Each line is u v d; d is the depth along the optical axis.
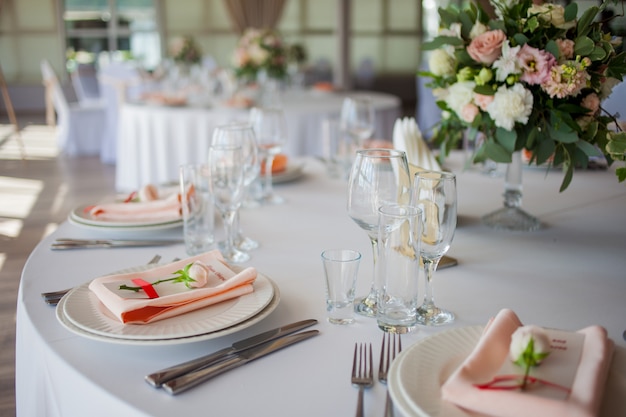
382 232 0.97
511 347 0.75
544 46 1.38
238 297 1.05
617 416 0.72
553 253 1.37
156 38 11.41
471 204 1.77
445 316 1.04
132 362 0.91
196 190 1.39
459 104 1.42
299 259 1.34
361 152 1.06
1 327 2.81
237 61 5.23
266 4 11.53
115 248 1.42
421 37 12.62
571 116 1.41
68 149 7.14
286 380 0.85
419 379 0.78
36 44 10.92
